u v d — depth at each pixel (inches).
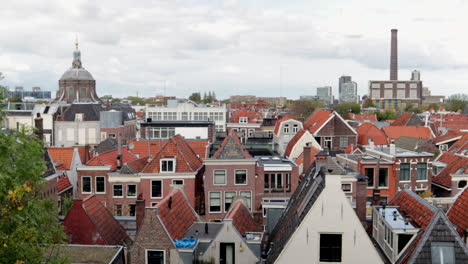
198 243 1096.2
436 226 804.6
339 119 3447.3
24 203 754.8
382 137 3531.0
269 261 946.1
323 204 871.7
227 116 5447.8
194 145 2716.5
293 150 2797.7
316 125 3575.3
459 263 783.7
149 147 2397.9
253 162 1920.5
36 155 821.9
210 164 1921.8
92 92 6565.0
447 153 2310.5
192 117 4694.9
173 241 1079.6
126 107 5093.5
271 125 4795.8
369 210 1376.7
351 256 866.8
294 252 872.3
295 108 6727.4
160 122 3585.1
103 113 4229.8
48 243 837.8
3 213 691.4
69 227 1202.6
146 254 1080.2
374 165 2022.6
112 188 2004.2
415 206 977.5
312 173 1154.7
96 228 1201.4
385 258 925.8
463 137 2847.0
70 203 1860.2
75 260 1008.2
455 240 796.6
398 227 885.8
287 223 1011.9
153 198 1974.7
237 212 1279.5
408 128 3742.6
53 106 4296.3
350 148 2923.2
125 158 2276.1
